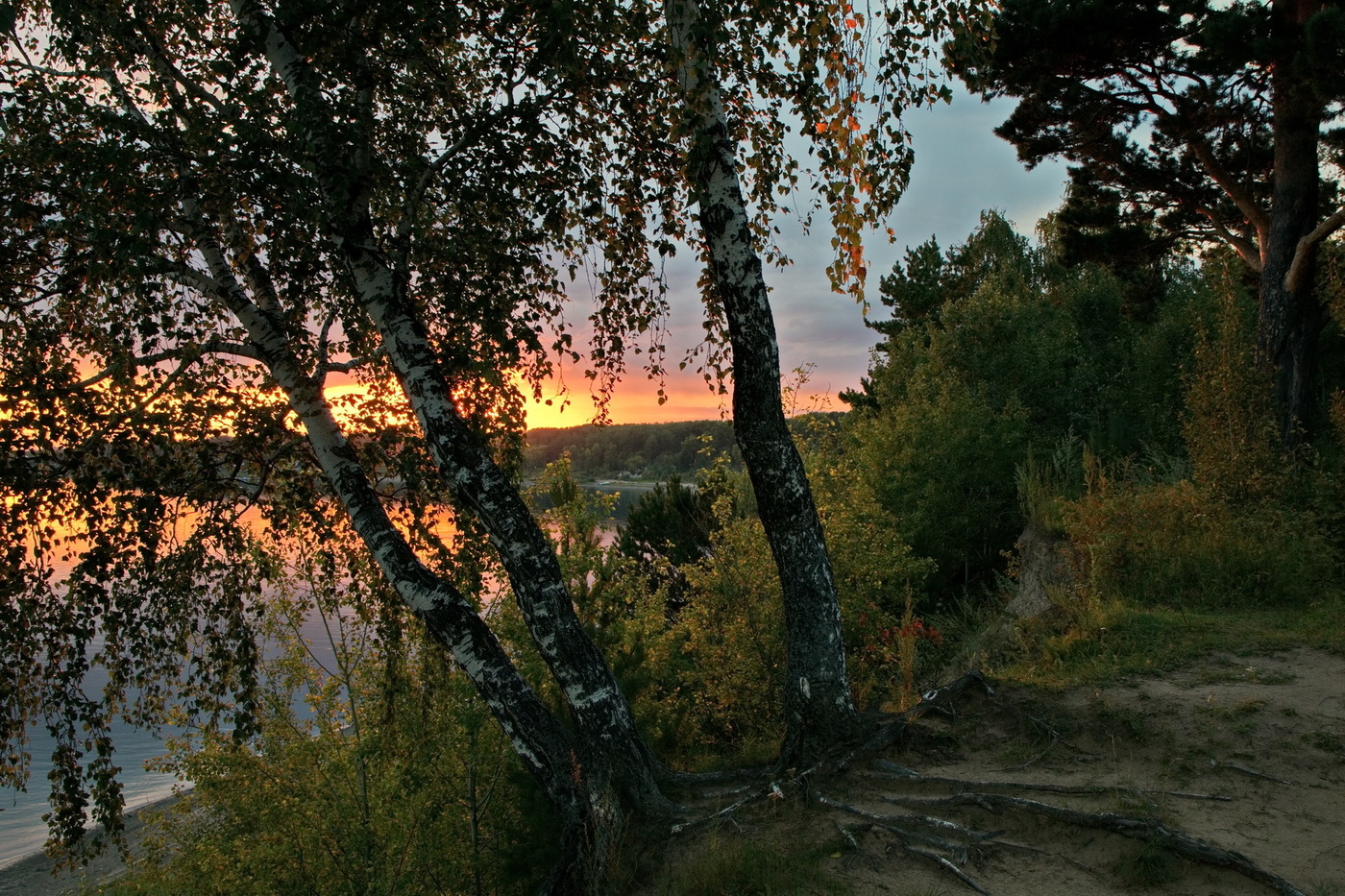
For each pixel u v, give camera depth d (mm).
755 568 11031
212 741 8766
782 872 4590
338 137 5566
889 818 4875
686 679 11523
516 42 6340
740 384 5895
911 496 16969
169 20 6523
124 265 5574
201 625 7223
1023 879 4312
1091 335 23641
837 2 5852
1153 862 4188
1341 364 17000
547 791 5922
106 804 6656
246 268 6793
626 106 6809
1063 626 9000
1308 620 7672
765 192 7594
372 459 7598
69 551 6527
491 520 6094
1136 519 10039
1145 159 15594
